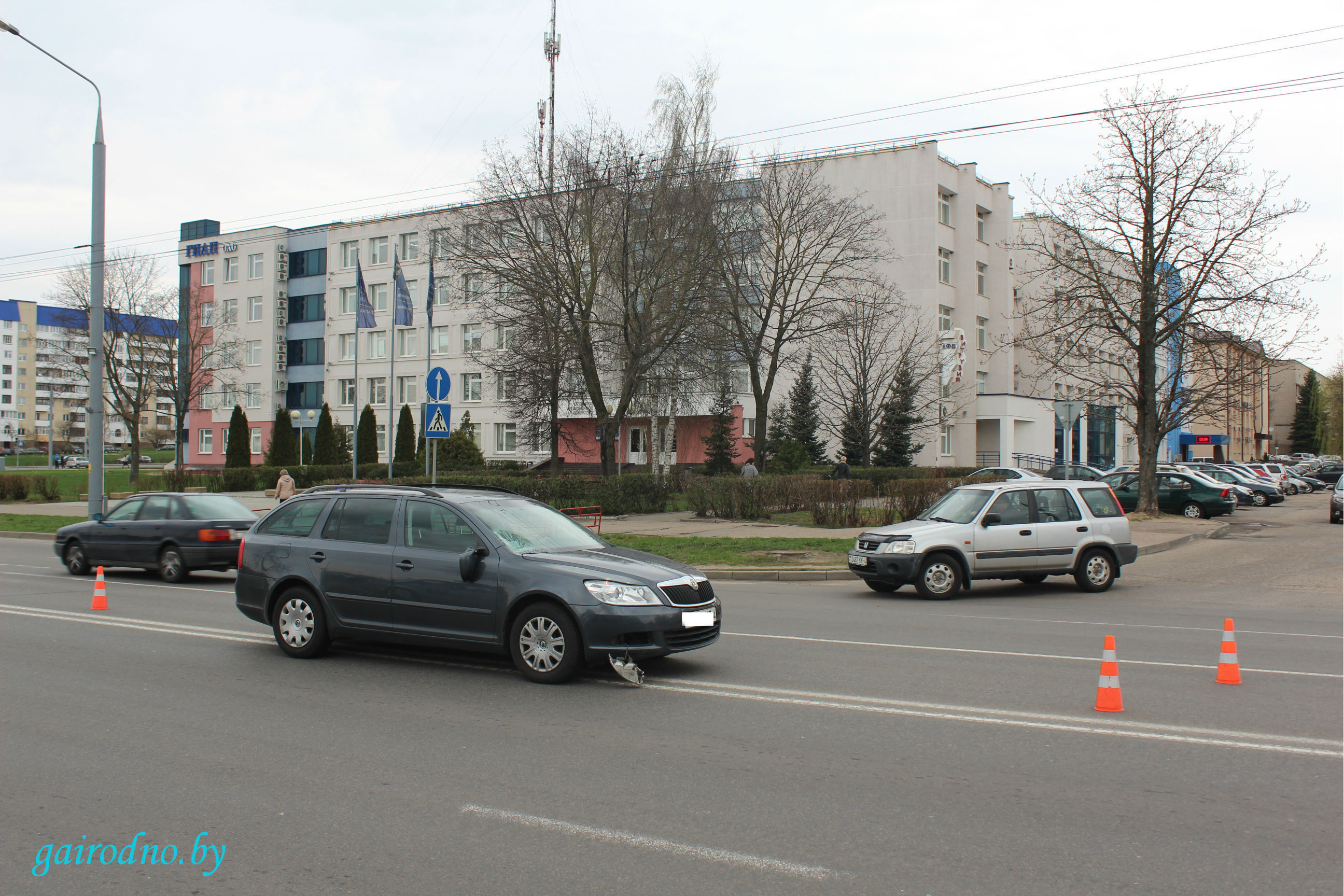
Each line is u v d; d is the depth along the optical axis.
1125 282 26.48
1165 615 11.97
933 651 9.12
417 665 8.30
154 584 14.62
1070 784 5.14
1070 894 3.79
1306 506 36.72
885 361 40.94
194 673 7.97
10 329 141.38
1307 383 103.25
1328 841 4.35
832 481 23.55
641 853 4.18
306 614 8.53
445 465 46.78
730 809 4.73
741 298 33.38
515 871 3.99
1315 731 6.23
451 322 57.97
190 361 55.53
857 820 4.59
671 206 27.52
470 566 7.71
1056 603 13.29
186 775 5.24
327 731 6.15
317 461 50.28
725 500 24.69
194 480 41.47
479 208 29.38
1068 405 24.05
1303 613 12.26
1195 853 4.21
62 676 7.83
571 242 28.50
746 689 7.42
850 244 35.94
